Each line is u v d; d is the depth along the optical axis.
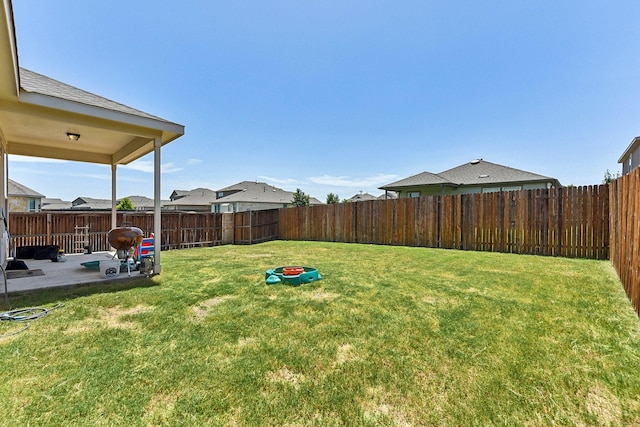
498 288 4.47
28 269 5.68
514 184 15.89
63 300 3.97
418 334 2.89
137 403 1.91
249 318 3.33
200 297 4.14
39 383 2.10
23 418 1.77
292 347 2.64
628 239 3.98
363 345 2.68
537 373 2.21
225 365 2.35
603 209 6.89
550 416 1.79
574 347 2.58
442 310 3.54
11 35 2.51
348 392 2.02
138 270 5.80
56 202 39.81
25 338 2.80
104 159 8.33
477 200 8.87
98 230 9.30
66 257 7.51
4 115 4.64
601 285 4.55
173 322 3.22
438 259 7.29
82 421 1.75
